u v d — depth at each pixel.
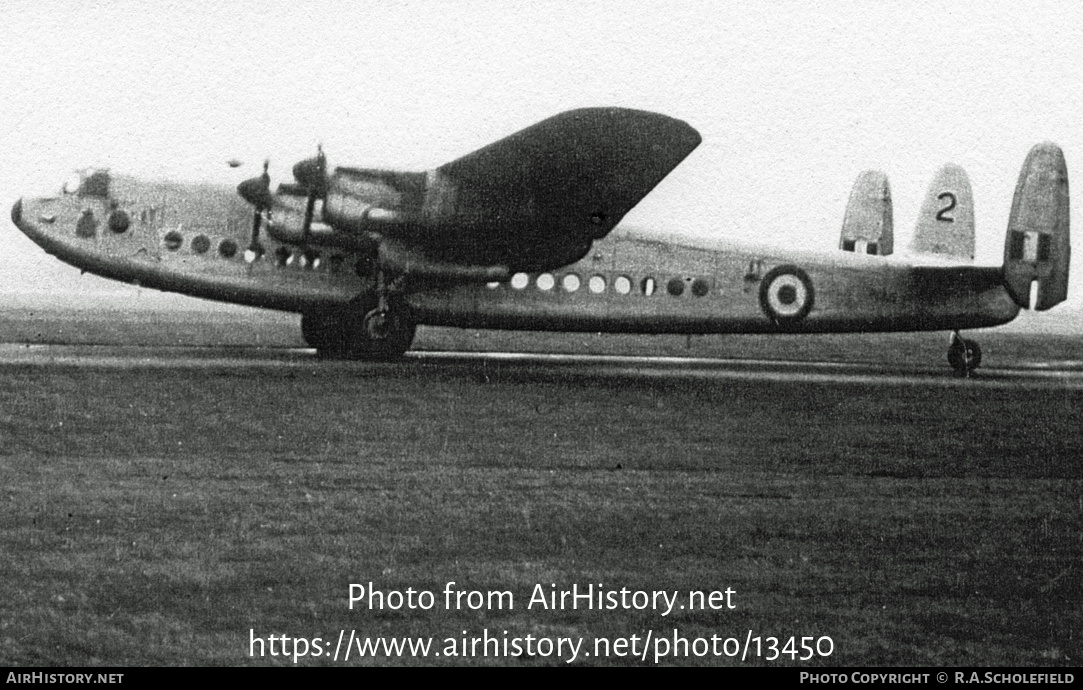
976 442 15.56
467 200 23.34
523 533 10.02
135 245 24.34
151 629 7.65
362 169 23.66
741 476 12.77
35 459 12.71
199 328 37.41
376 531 9.99
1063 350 43.66
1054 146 26.16
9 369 20.34
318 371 21.75
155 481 11.70
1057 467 13.63
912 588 8.65
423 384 20.30
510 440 14.88
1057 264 26.25
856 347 40.72
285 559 9.12
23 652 7.25
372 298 25.14
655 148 21.89
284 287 24.80
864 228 30.92
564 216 23.42
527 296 25.73
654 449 14.49
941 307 26.89
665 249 26.28
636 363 27.84
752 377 24.44
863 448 14.90
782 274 26.52
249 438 14.36
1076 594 8.53
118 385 18.47
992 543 9.88
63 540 9.51
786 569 9.09
